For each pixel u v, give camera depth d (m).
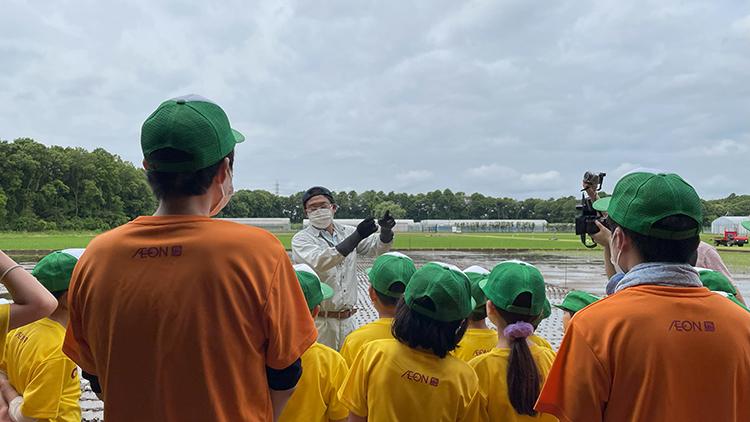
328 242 5.14
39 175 84.62
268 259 1.76
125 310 1.65
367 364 2.74
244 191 121.38
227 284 1.65
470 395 2.71
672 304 1.89
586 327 1.96
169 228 1.73
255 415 1.71
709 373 1.81
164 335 1.61
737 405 1.85
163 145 1.73
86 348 1.87
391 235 5.10
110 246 1.76
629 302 1.93
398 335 2.72
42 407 2.55
